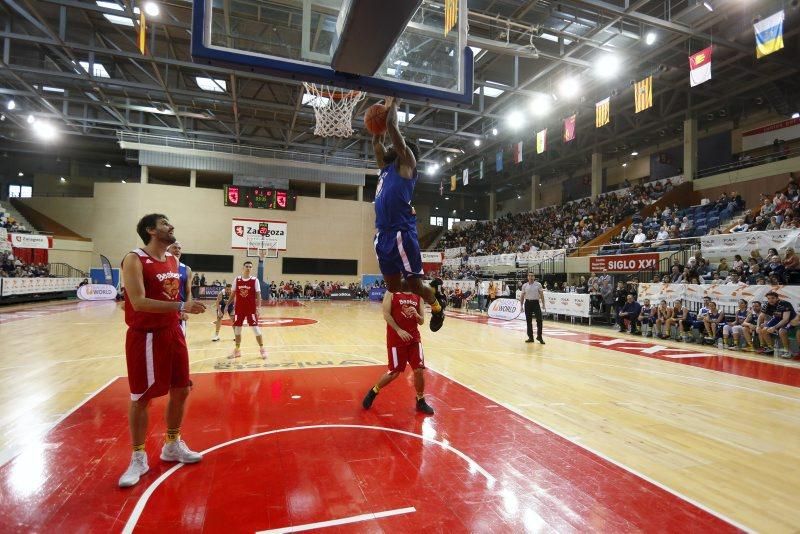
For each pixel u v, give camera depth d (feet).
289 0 11.03
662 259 46.42
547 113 68.80
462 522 8.46
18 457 11.27
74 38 58.29
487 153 94.99
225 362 24.58
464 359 26.63
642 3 40.75
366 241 97.45
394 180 8.25
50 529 8.03
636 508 9.15
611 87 63.93
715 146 73.36
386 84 11.96
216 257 87.81
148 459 11.26
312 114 72.08
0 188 96.94
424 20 12.57
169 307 9.88
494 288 61.31
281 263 91.61
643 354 29.30
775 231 37.52
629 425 14.69
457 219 132.36
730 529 8.42
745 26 46.57
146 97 71.92
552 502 9.32
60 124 80.28
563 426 14.43
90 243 83.82
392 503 9.17
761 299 31.58
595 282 50.62
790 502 9.55
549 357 27.68
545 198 113.60
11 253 65.26
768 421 15.33
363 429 13.85
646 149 86.69
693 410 16.58
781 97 60.13
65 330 35.65
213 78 65.21
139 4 40.04
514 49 47.47
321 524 8.32
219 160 88.28
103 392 17.61
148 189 84.33
